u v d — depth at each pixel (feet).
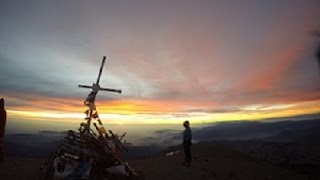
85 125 37.11
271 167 60.49
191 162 56.44
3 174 38.93
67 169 34.42
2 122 51.37
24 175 38.65
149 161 55.98
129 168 36.60
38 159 54.85
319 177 55.06
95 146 35.81
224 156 68.69
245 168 54.80
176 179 41.65
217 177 45.16
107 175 35.17
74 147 35.78
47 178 35.73
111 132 38.78
